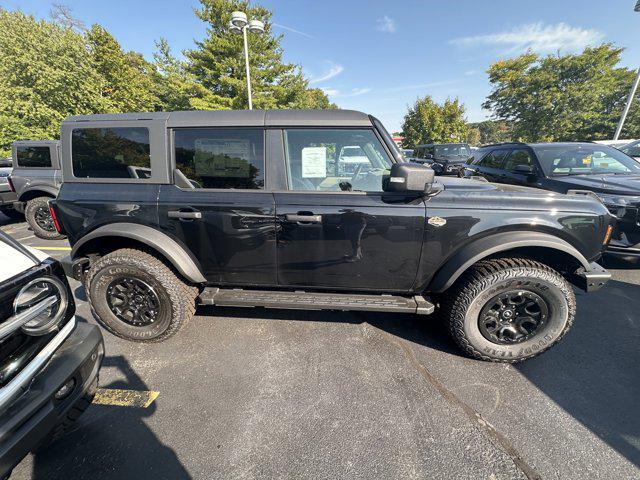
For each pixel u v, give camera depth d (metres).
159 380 2.15
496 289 2.16
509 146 5.64
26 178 5.63
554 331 2.23
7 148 12.34
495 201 2.14
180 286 2.42
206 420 1.83
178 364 2.31
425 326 2.80
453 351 2.46
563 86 24.27
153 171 2.29
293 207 2.19
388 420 1.83
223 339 2.61
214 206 2.23
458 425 1.79
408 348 2.50
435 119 25.42
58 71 12.83
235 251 2.31
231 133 2.23
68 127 2.35
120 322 2.51
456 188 2.31
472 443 1.68
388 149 2.20
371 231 2.18
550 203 2.15
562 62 23.55
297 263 2.31
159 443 1.69
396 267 2.26
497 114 29.03
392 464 1.57
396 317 2.94
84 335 1.58
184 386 2.10
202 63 18.98
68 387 1.44
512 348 2.28
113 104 16.55
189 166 2.29
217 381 2.14
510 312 2.24
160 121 2.25
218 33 19.03
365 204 2.15
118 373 2.21
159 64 21.17
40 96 12.77
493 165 5.92
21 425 1.20
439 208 2.12
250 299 2.39
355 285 2.35
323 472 1.53
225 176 2.28
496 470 1.54
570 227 2.12
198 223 2.27
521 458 1.60
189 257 2.38
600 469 1.54
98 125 2.31
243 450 1.65
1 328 1.19
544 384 2.11
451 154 12.78
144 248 2.49
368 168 2.23
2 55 12.34
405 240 2.18
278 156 2.22
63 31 14.36
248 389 2.07
